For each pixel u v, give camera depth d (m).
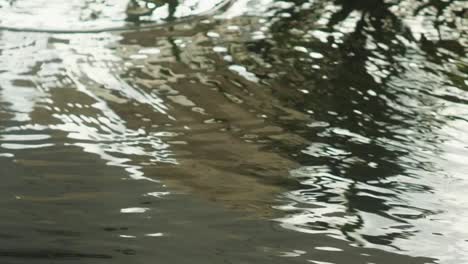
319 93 2.00
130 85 1.96
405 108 1.94
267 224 1.42
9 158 1.57
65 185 1.49
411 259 1.34
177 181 1.54
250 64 2.15
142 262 1.27
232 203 1.48
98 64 2.06
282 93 1.99
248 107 1.90
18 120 1.72
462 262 1.35
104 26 2.29
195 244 1.34
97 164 1.58
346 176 1.62
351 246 1.37
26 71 1.98
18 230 1.34
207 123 1.80
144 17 2.39
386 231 1.43
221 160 1.64
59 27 2.25
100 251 1.30
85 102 1.85
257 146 1.71
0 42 2.12
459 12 2.63
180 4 2.50
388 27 2.47
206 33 2.33
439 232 1.43
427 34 2.44
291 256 1.33
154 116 1.81
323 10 2.58
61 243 1.31
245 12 2.52
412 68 2.19
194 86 1.99
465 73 2.17
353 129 1.82
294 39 2.34
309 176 1.61
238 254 1.32
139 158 1.62
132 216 1.41
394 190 1.57
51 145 1.64
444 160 1.70
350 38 2.37
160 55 2.15
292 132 1.79
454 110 1.94
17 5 2.34
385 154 1.72
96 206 1.43
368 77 2.12
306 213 1.47
